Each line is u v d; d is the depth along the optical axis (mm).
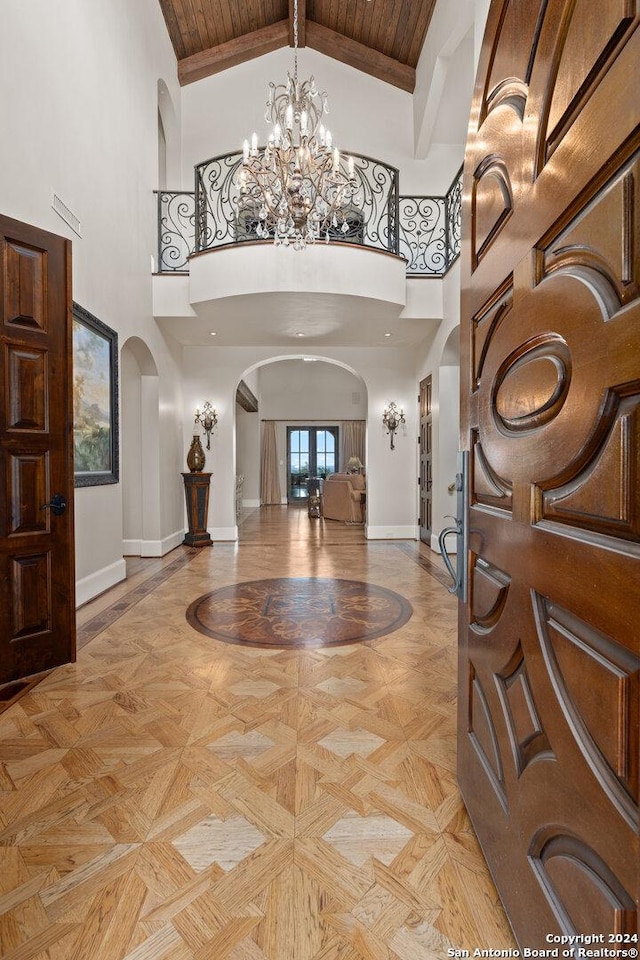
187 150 7273
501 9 1209
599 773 709
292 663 2773
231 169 5695
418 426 7488
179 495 7074
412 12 6422
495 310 1240
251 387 12281
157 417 6016
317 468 15570
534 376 975
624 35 658
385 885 1264
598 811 708
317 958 1070
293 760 1838
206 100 7312
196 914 1182
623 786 648
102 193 4168
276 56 7344
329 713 2201
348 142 7379
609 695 679
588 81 766
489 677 1267
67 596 2756
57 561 2707
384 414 7539
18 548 2541
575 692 795
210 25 6750
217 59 7141
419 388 7254
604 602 692
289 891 1247
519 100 1090
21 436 2541
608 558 681
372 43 7137
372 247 5129
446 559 1593
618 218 676
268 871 1312
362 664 2756
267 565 5543
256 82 7340
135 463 6094
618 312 673
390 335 6605
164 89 6492
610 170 708
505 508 1169
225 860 1352
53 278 2674
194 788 1673
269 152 3875
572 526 823
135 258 5051
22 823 1503
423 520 7117
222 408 7422
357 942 1106
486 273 1314
